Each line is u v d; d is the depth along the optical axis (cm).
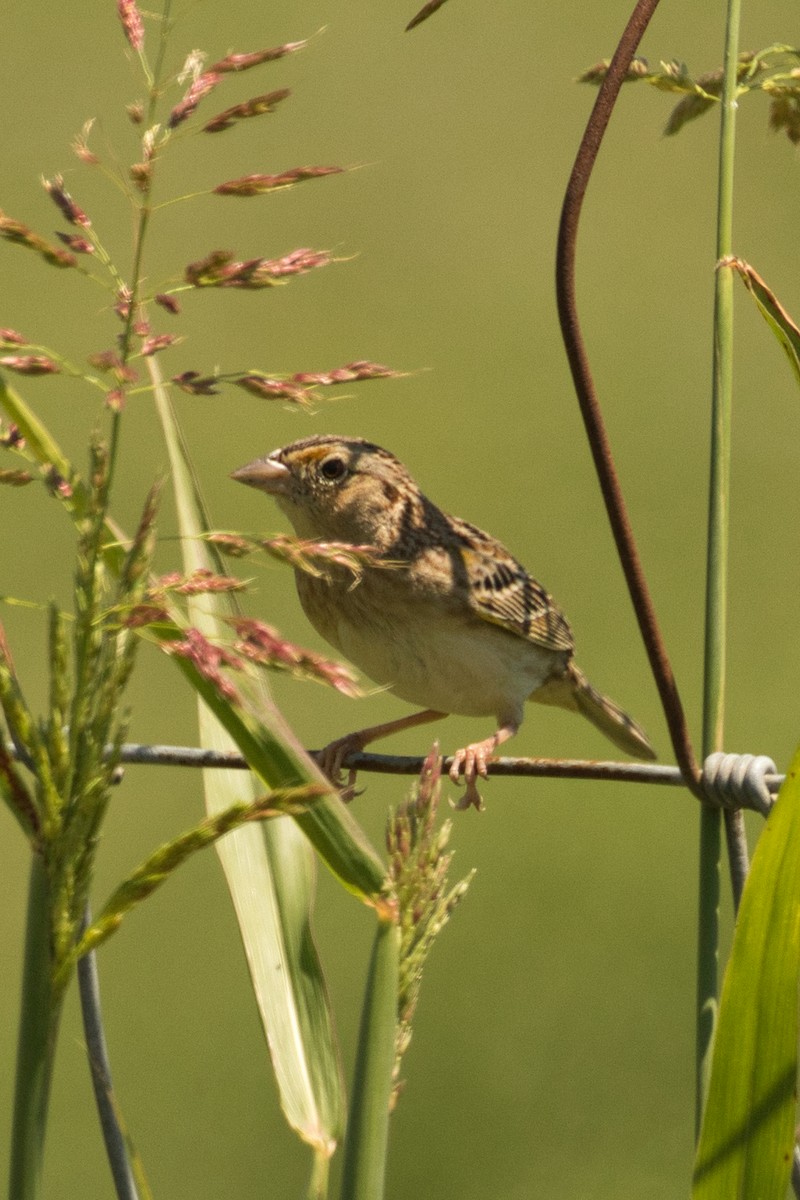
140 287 326
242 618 316
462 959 448
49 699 338
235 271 320
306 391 325
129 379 314
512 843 453
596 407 409
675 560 471
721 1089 408
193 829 339
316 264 322
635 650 461
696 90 411
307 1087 410
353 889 400
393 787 455
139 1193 408
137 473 477
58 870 342
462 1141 441
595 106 409
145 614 330
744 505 494
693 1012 446
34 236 319
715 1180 408
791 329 411
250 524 465
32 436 411
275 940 411
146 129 321
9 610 457
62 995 345
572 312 409
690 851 453
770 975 408
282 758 408
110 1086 408
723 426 411
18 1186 343
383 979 358
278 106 321
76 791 338
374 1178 355
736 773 410
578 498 489
